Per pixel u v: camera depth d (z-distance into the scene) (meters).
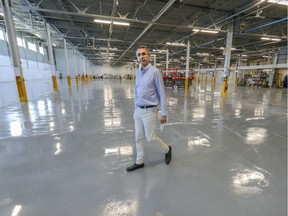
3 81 14.20
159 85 1.76
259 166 2.09
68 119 4.08
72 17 9.45
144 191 1.62
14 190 1.62
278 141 2.88
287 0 5.48
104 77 43.12
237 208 1.42
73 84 16.81
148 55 1.75
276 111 5.34
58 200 1.49
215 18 8.70
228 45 8.70
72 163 2.12
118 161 2.18
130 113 4.78
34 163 2.10
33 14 9.12
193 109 5.48
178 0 6.73
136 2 6.99
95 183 1.73
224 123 3.93
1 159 2.20
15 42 5.84
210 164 2.12
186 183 1.75
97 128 3.44
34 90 10.03
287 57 16.80
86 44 15.89
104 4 7.61
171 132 3.28
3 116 4.28
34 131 3.23
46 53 24.44
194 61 27.17
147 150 2.51
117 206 1.44
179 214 1.36
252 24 9.27
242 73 25.06
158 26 10.18
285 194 1.59
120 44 16.47
